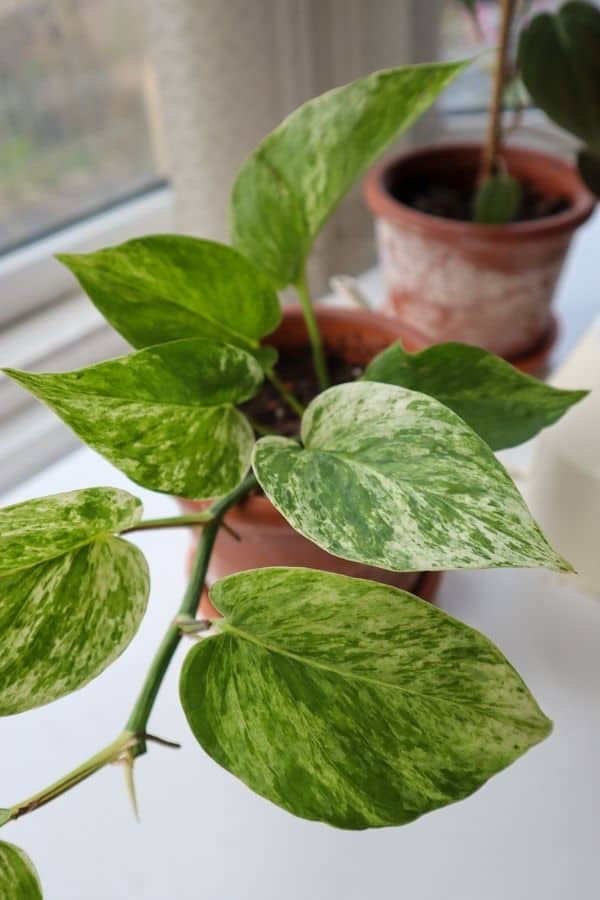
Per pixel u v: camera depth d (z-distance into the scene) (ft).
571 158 2.46
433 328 1.82
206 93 1.59
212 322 1.15
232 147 1.68
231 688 0.86
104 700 1.30
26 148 1.82
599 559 1.32
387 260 1.80
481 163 1.96
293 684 0.85
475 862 1.13
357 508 0.82
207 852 1.15
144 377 0.93
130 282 1.09
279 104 1.78
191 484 0.92
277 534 1.10
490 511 0.79
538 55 1.55
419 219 1.61
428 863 1.13
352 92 1.07
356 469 0.85
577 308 2.11
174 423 0.93
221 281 1.11
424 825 1.16
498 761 0.81
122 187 2.06
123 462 0.89
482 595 1.42
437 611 0.80
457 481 0.82
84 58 1.82
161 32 1.53
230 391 1.00
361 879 1.12
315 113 1.10
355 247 2.26
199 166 1.68
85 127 1.91
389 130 1.10
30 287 1.93
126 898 1.11
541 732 0.81
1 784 1.21
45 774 1.22
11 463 1.89
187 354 0.96
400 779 0.82
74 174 1.95
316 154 1.12
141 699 0.87
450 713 0.82
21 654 0.86
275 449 0.92
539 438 1.31
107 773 1.22
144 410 0.91
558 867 1.12
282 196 1.16
